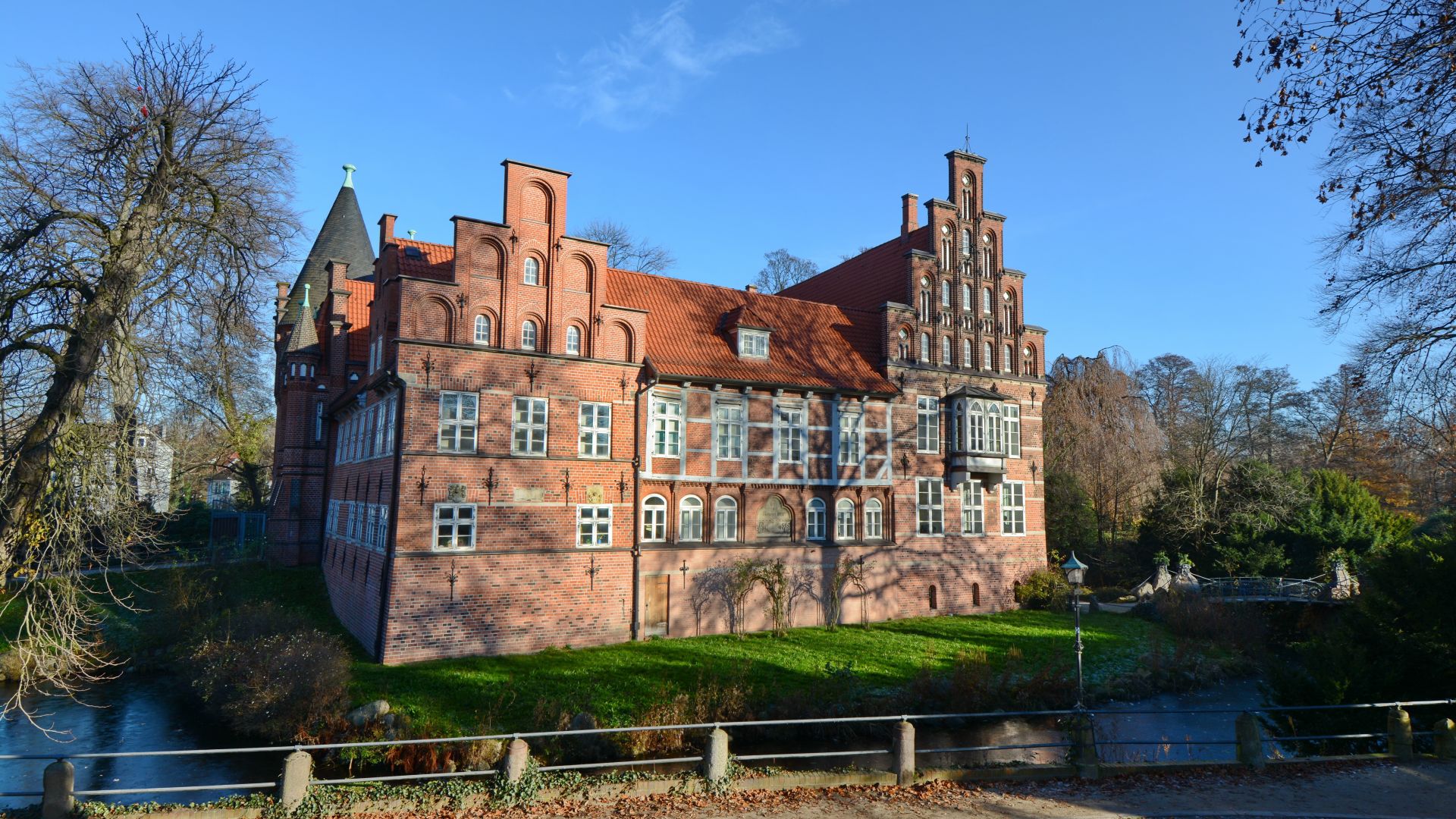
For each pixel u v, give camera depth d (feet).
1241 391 180.04
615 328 84.74
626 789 38.81
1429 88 35.65
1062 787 40.32
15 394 46.96
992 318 114.21
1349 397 111.86
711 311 99.66
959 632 93.20
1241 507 133.18
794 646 82.84
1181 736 65.21
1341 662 52.26
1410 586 54.44
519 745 38.65
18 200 46.50
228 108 53.52
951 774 41.32
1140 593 119.85
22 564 46.37
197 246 52.80
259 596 96.73
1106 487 148.05
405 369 73.61
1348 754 49.08
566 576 79.20
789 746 59.93
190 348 52.54
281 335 124.36
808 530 96.53
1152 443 144.97
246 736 61.05
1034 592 110.42
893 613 100.22
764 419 94.48
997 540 110.42
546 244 81.46
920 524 104.17
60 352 47.73
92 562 48.03
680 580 86.38
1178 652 85.97
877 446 101.96
